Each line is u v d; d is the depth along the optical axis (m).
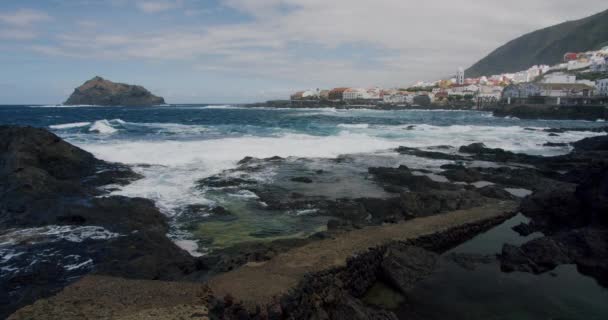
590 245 13.34
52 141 24.48
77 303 8.73
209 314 8.38
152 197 20.17
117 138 38.62
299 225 17.00
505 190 22.48
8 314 9.72
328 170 28.22
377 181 25.03
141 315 8.22
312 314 9.62
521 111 98.50
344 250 11.86
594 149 38.06
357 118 88.69
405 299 11.31
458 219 16.14
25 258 12.48
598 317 10.41
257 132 48.59
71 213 15.65
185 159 29.06
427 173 27.70
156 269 11.94
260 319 8.41
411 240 13.56
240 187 22.62
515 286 11.91
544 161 32.19
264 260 11.73
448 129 60.47
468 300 11.17
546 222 17.03
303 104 187.25
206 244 14.86
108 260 12.57
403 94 193.25
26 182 18.34
